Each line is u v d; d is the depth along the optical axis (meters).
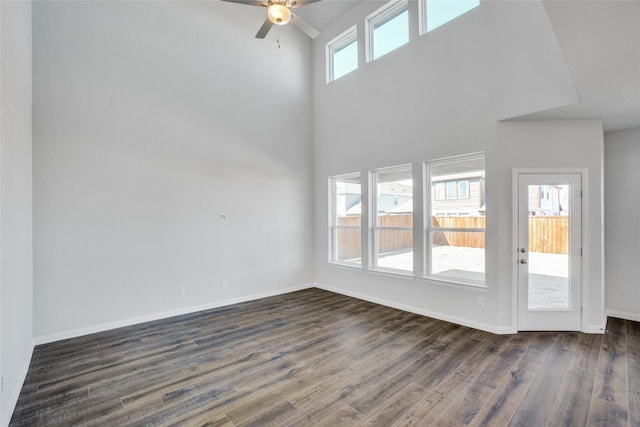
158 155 4.10
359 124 4.96
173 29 4.25
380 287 4.68
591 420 1.97
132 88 3.91
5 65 2.10
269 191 5.22
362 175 4.93
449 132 3.78
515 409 2.09
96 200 3.65
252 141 5.02
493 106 3.40
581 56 2.07
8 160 2.17
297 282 5.60
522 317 3.44
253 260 5.00
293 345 3.18
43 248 3.31
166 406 2.18
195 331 3.61
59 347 3.19
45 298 3.31
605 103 2.87
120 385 2.46
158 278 4.07
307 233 5.78
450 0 3.91
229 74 4.77
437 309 3.96
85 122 3.59
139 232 3.94
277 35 5.37
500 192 3.40
